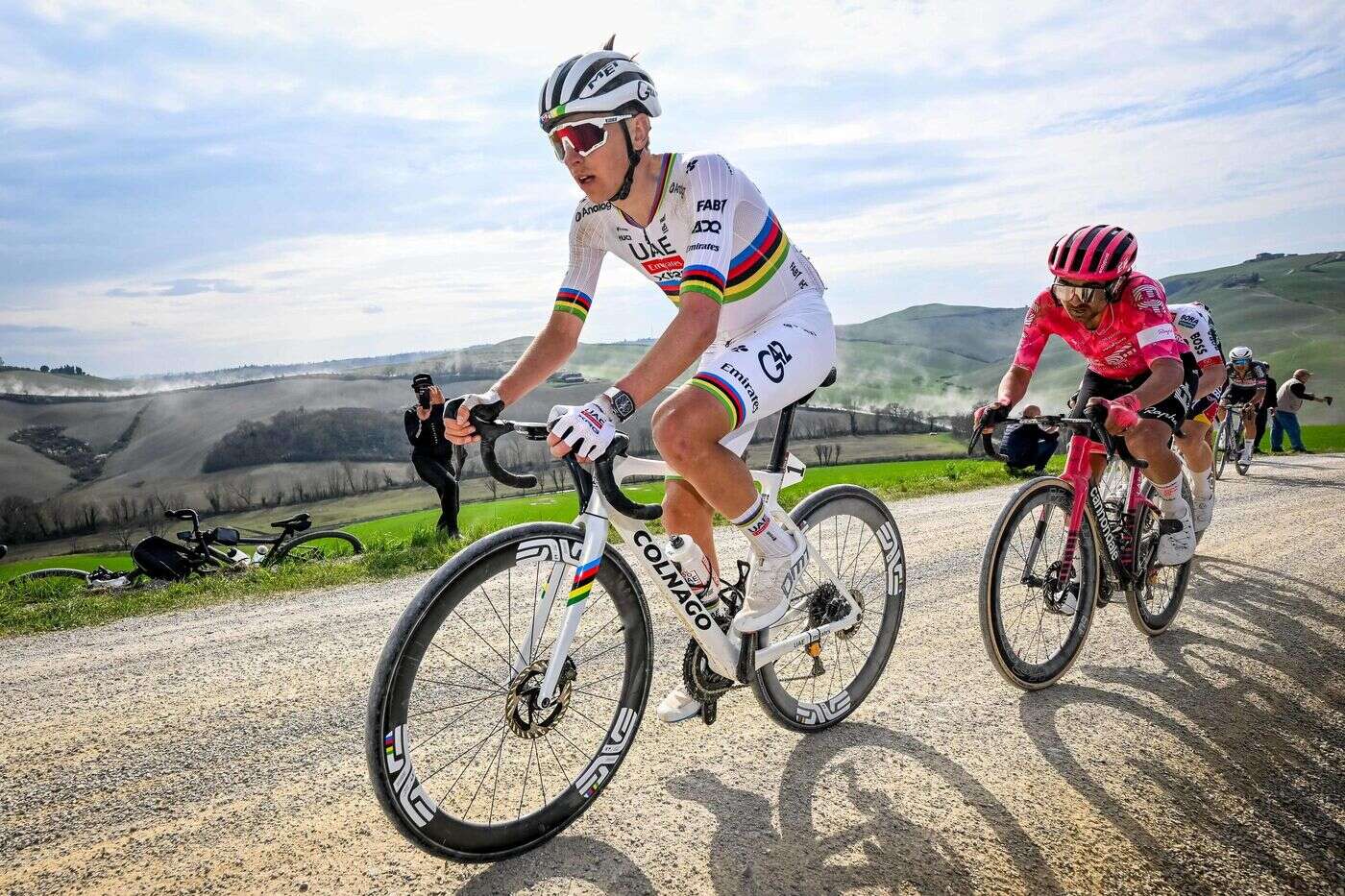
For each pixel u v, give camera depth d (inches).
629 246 90.5
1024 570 113.2
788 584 92.0
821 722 99.8
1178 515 131.6
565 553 74.5
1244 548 207.8
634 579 81.7
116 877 70.3
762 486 89.1
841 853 73.0
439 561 217.5
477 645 124.5
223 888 68.1
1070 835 76.6
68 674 130.1
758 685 91.6
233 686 121.3
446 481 252.8
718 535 236.7
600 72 75.0
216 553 258.1
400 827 65.1
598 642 109.3
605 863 71.7
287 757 95.2
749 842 74.7
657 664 126.6
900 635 140.1
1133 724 101.5
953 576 184.7
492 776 84.1
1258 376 370.9
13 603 193.5
